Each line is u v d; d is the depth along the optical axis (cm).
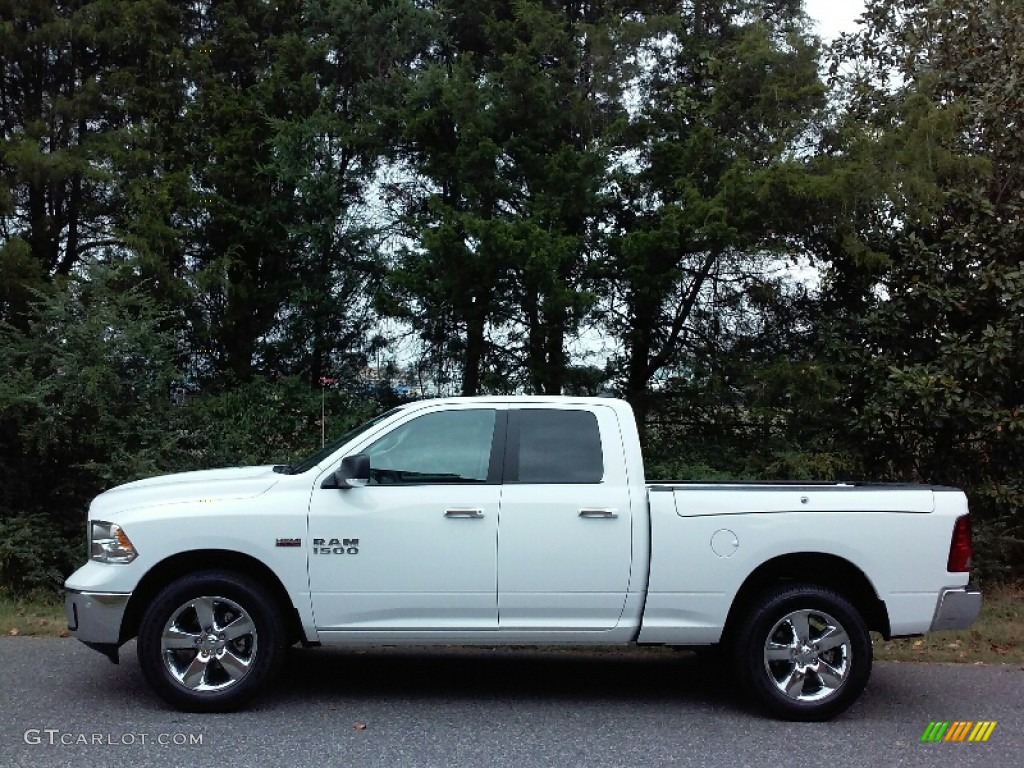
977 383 1097
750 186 1108
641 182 1288
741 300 1302
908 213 1096
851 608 605
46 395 1066
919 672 741
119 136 1272
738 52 1255
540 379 1221
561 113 1282
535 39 1270
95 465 1058
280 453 1241
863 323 1143
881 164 1083
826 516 605
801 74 1220
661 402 1307
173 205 1258
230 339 1361
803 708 600
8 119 1334
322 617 594
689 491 611
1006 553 1114
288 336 1364
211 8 1455
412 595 594
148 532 587
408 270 1260
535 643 604
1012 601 1016
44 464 1128
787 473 1159
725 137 1250
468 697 648
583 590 597
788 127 1216
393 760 521
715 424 1293
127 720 580
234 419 1258
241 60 1424
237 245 1300
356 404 1338
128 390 1139
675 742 561
